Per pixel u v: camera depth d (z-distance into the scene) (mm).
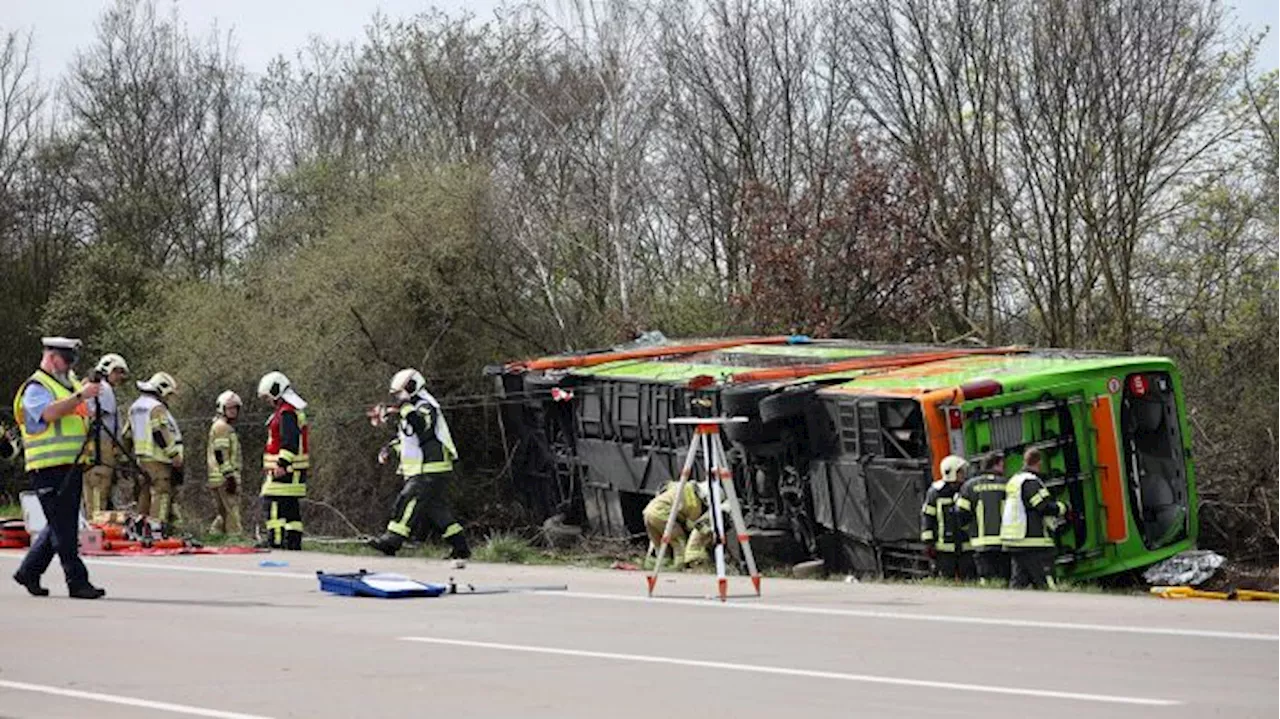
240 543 30672
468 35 60031
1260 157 42562
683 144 53062
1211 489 33094
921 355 31266
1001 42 44375
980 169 44312
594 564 27734
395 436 42875
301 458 30266
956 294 45594
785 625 16219
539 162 54656
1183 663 13125
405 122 63250
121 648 14508
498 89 58219
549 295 46125
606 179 50438
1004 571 23938
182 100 67125
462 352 45469
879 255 43406
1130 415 26906
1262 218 42719
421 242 44594
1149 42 41688
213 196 67000
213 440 33125
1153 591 22078
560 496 37094
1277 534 32312
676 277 51438
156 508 31266
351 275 44438
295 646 14625
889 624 16188
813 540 28141
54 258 61344
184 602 18719
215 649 14438
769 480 28781
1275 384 37688
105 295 57219
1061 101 42375
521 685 12188
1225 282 42562
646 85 51438
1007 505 23531
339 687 12148
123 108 66062
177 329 46062
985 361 29156
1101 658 13453
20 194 63188
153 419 30891
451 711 11008
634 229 50938
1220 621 16266
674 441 31766
